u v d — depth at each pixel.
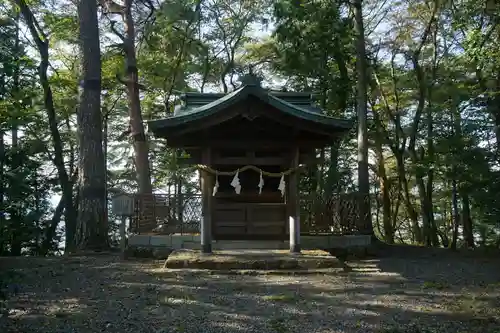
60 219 20.83
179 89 22.31
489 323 5.88
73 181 21.67
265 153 10.80
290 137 9.98
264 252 10.04
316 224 12.62
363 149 15.29
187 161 10.31
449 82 17.05
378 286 7.95
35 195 17.45
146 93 23.45
